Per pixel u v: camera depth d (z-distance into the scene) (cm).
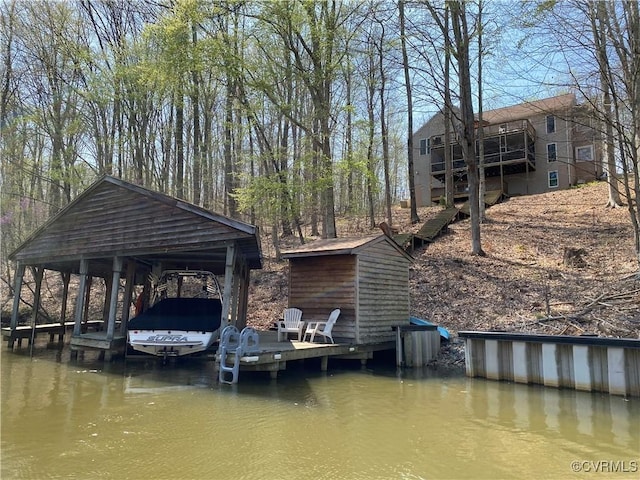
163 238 1156
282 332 1187
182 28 1639
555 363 880
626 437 581
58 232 1403
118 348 1265
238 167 2559
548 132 3055
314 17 1662
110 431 594
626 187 1249
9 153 2119
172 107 2488
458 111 2697
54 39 2181
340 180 2744
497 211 2375
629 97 1087
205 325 1142
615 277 1309
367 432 599
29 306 2019
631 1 1052
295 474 461
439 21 1662
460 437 580
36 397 783
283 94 2055
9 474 455
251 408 714
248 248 1245
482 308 1344
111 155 2306
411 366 1135
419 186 3456
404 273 1382
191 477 452
